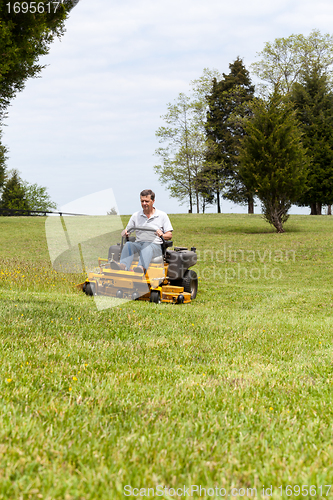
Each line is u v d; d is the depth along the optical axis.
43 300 7.84
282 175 27.12
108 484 2.07
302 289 13.59
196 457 2.44
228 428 2.90
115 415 2.98
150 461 2.36
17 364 3.86
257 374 4.24
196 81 51.91
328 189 42.56
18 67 7.71
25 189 72.25
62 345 4.75
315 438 2.85
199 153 46.03
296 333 6.75
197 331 6.38
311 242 24.55
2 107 10.77
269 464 2.39
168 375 4.05
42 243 23.25
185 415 3.06
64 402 3.12
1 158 39.34
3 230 28.41
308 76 44.09
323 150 42.25
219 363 4.72
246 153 28.34
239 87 50.94
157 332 5.98
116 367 4.14
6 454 2.21
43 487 1.98
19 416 2.74
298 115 43.75
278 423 3.06
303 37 44.47
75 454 2.34
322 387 3.95
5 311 6.17
